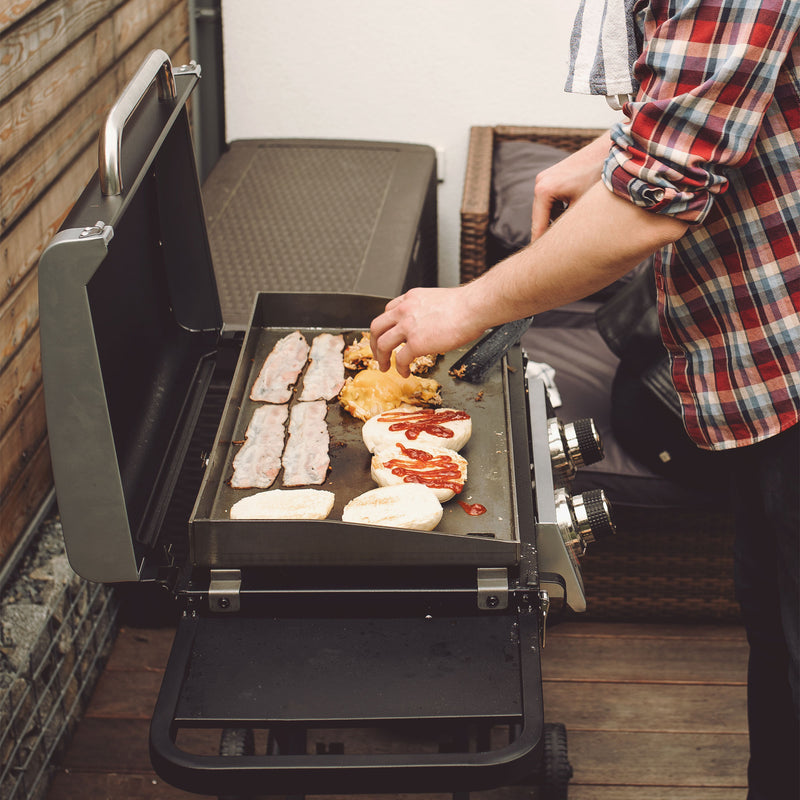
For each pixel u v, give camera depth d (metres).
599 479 1.93
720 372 1.28
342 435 1.34
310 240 2.24
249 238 2.24
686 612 2.20
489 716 1.00
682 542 2.08
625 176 1.02
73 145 1.90
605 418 2.06
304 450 1.29
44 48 1.73
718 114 0.98
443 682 1.03
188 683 1.03
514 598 1.09
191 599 1.10
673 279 1.27
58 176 1.84
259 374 1.45
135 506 1.17
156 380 1.38
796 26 0.96
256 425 1.34
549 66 2.85
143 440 1.28
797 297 1.19
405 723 1.00
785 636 1.40
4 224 1.62
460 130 2.97
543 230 1.49
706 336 1.28
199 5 2.82
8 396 1.72
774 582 1.52
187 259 1.45
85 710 2.00
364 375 1.39
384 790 0.98
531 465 1.30
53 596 1.79
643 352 1.83
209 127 3.01
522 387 1.44
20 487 1.81
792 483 1.29
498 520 1.18
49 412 0.99
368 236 2.26
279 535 1.07
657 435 1.85
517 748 0.96
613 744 1.94
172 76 1.24
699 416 1.33
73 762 1.88
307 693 1.02
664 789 1.86
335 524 1.06
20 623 1.73
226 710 1.00
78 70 1.91
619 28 1.17
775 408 1.26
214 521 1.06
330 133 3.01
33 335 1.80
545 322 2.41
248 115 2.99
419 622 1.10
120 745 1.92
